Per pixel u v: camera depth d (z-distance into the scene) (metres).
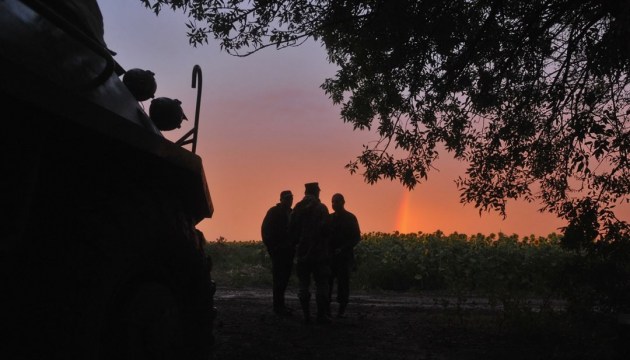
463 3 7.94
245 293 13.64
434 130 8.47
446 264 16.42
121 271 2.45
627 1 5.63
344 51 8.96
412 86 8.58
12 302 2.16
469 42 8.32
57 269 2.22
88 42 2.40
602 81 6.96
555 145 7.56
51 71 2.28
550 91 7.62
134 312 2.60
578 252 6.80
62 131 2.27
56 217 2.35
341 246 9.51
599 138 6.31
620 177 6.56
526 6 7.87
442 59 8.43
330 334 7.65
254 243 21.11
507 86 8.20
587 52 6.62
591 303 6.71
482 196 7.80
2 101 1.89
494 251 16.97
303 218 8.77
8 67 1.81
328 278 8.78
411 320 9.05
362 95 9.58
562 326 7.21
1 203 2.00
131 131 2.49
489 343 7.06
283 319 9.06
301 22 8.69
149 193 2.88
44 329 2.14
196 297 3.21
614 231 6.55
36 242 2.28
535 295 13.62
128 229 2.53
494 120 8.15
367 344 6.97
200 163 3.21
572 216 6.70
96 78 2.54
